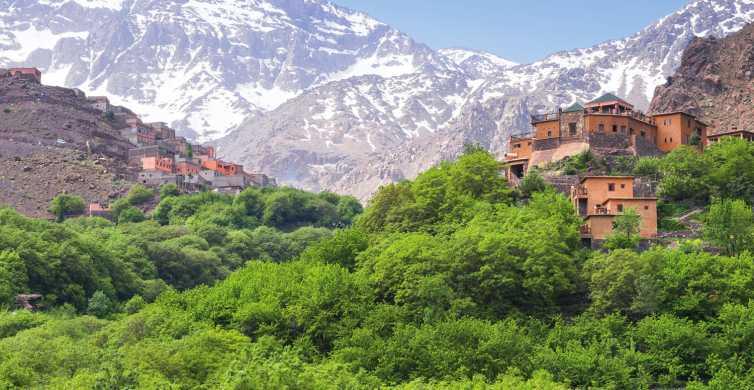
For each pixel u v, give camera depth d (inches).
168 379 7623.0
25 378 7800.2
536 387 7096.5
